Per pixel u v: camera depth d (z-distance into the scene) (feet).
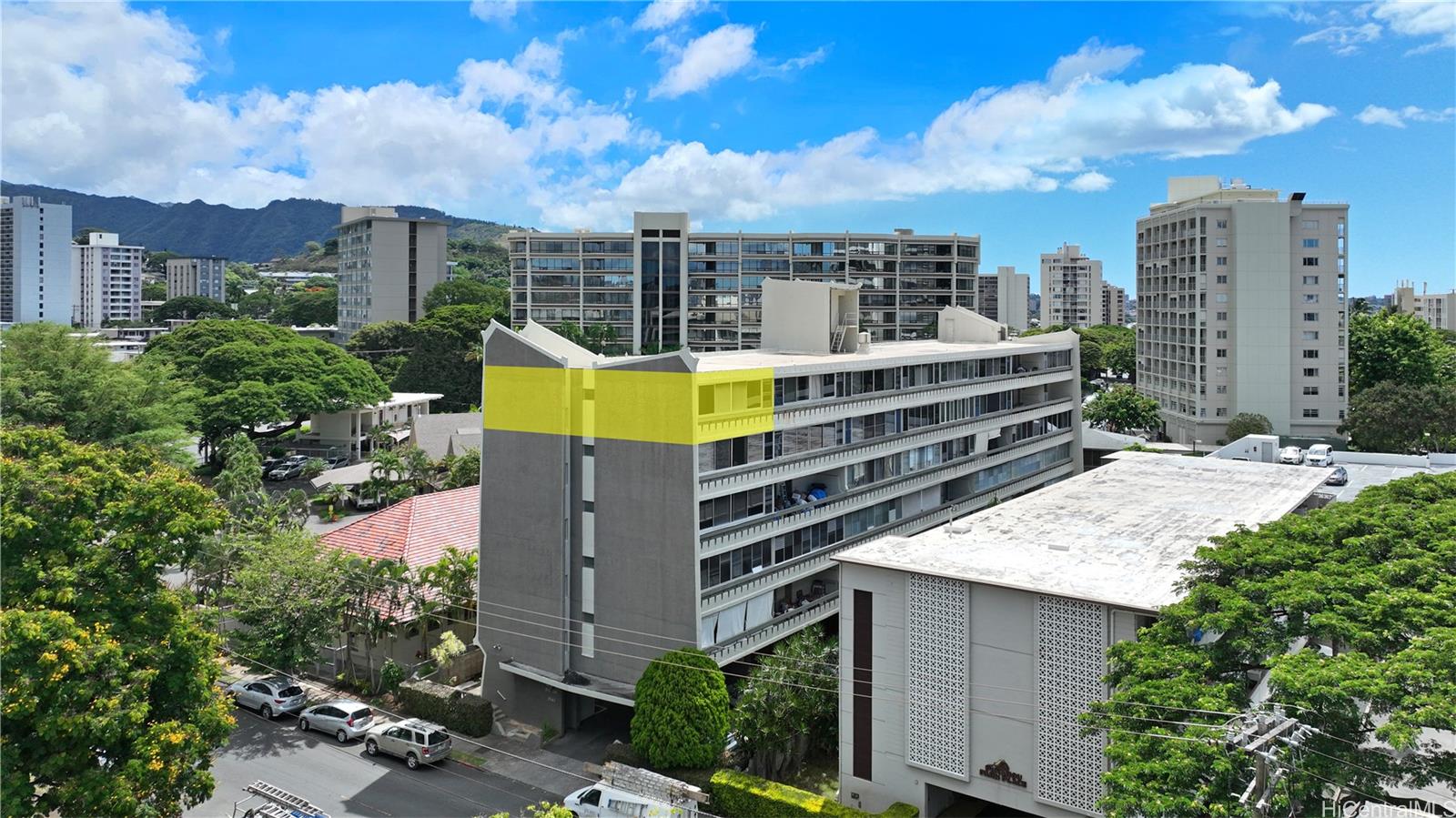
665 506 120.88
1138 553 109.70
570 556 129.18
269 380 308.19
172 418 219.41
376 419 350.23
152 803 85.66
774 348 178.50
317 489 272.72
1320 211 342.44
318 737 128.88
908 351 188.75
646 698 115.65
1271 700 72.64
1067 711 93.86
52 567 89.76
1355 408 311.47
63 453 104.32
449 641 140.56
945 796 107.24
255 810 94.22
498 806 110.52
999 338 233.55
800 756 120.47
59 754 78.74
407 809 109.09
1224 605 84.53
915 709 103.30
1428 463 234.38
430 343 428.15
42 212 654.94
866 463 159.63
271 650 133.69
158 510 96.37
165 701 91.66
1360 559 95.91
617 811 104.53
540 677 128.88
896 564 104.68
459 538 173.37
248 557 144.87
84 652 81.76
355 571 139.03
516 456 131.85
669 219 431.43
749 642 129.59
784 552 138.82
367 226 599.57
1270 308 344.28
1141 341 420.77
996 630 98.27
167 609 93.61
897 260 441.68
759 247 437.17
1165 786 68.95
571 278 442.09
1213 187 402.93
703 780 111.14
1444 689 68.49
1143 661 80.43
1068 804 93.76
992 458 198.70
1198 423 353.72
